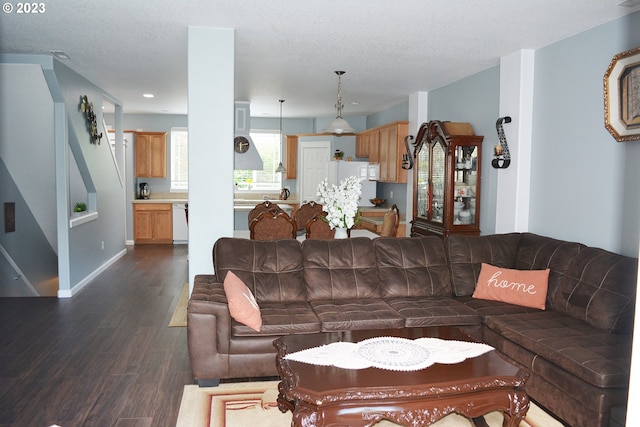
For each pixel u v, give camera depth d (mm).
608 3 3303
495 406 2355
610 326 3059
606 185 3711
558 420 2859
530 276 3799
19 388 3195
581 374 2570
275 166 10242
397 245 4180
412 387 2230
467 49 4523
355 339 2875
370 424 2217
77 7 3473
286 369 2418
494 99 5125
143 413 2896
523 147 4602
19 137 5418
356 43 4344
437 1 3297
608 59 3697
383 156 7703
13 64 4836
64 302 5316
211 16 3656
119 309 5055
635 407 1223
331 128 5926
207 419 2838
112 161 7625
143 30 4023
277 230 4848
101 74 5855
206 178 4078
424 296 4035
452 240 4273
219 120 4043
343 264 4016
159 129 9922
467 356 2604
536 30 3924
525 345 3029
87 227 6277
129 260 7805
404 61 4988
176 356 3795
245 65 5242
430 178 5688
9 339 4137
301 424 2184
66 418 2814
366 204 8562
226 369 3238
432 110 6609
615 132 3559
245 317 3184
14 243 5852
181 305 5219
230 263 3801
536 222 4543
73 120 5613
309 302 3818
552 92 4305
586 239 3920
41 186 5938
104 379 3357
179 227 9641
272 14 3594
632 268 3115
